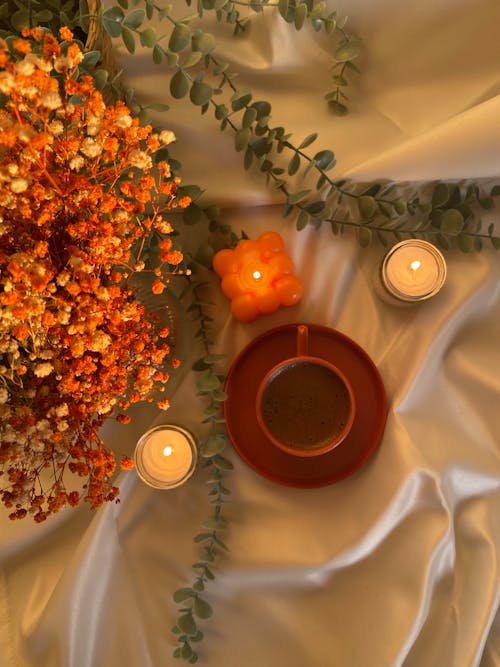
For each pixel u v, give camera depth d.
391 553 0.61
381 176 0.59
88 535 0.61
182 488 0.63
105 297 0.43
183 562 0.62
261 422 0.56
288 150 0.61
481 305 0.63
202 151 0.61
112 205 0.43
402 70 0.63
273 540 0.62
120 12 0.50
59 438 0.44
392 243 0.64
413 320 0.63
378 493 0.61
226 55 0.60
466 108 0.62
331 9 0.60
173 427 0.60
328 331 0.62
